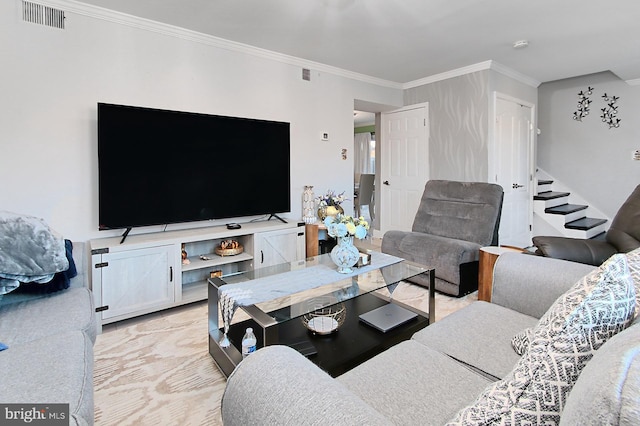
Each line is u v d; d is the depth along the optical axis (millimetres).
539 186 5371
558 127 5559
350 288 2074
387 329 1940
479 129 4223
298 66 3910
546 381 687
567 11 2830
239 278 2104
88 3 2604
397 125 5215
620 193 5051
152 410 1599
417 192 5000
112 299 2432
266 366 837
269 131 3480
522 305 1644
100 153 2557
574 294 864
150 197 2787
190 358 2037
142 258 2551
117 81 2797
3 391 1037
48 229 1894
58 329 1517
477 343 1353
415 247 3184
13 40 2402
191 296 2818
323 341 1849
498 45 3557
